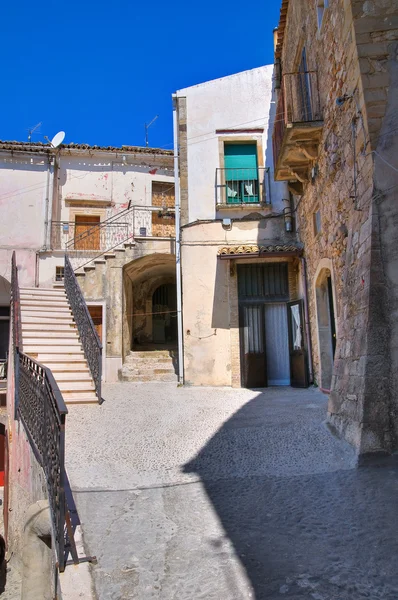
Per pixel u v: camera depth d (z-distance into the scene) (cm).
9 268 1473
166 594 273
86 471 477
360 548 307
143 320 1719
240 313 1160
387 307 501
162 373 1286
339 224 705
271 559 303
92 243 1577
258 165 1241
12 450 825
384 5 575
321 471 448
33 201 1536
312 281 984
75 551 316
